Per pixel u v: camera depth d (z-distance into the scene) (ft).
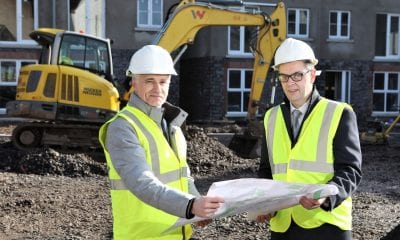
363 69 76.38
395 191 28.43
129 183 8.57
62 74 37.55
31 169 31.86
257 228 19.52
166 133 9.72
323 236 10.07
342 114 10.11
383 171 36.60
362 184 30.86
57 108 37.27
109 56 40.24
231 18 39.75
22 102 37.32
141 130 9.13
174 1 68.64
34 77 37.73
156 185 8.43
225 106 70.54
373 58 76.69
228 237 18.53
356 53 75.97
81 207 23.20
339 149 9.91
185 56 75.36
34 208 22.80
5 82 62.08
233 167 35.73
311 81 10.36
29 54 62.75
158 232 9.22
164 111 9.78
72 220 21.24
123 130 8.93
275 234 10.74
